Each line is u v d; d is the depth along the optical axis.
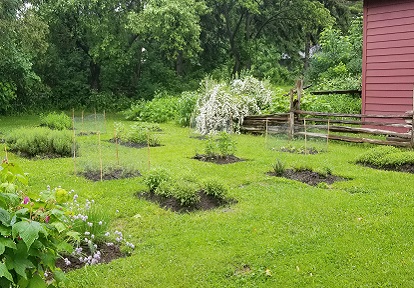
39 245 2.45
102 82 23.83
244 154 9.34
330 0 29.86
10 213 2.44
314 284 3.65
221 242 4.52
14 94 18.97
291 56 31.61
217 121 12.62
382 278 3.73
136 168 7.76
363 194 6.18
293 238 4.56
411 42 10.95
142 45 22.97
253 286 3.64
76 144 9.53
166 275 3.81
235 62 27.16
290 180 6.97
